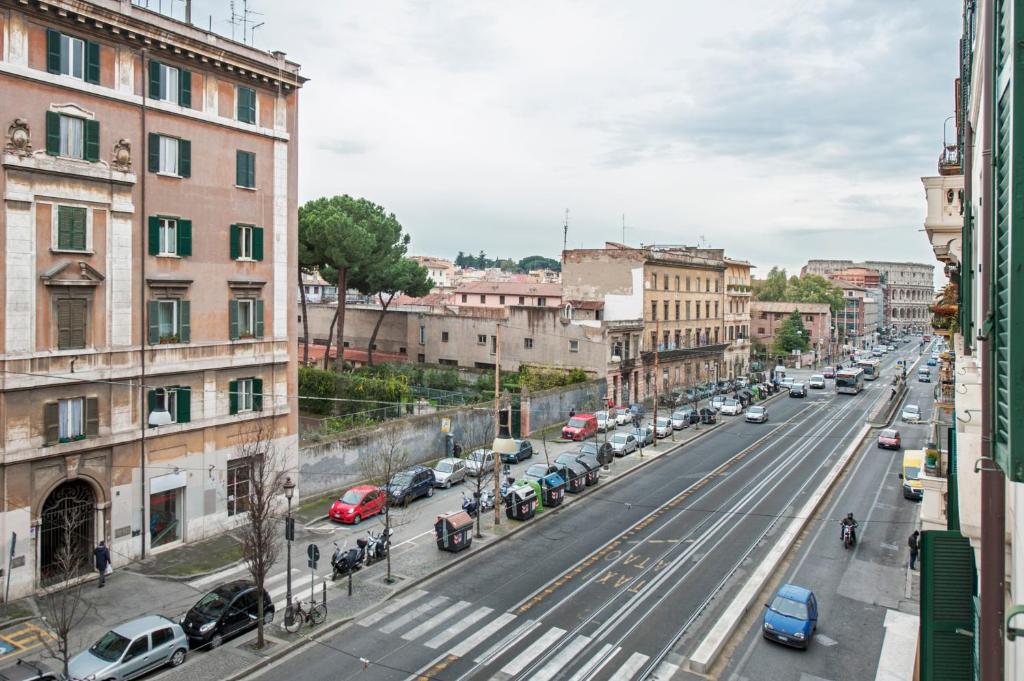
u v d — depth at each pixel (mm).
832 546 33688
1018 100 4211
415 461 45219
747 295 102812
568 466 42250
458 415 49219
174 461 30875
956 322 18078
